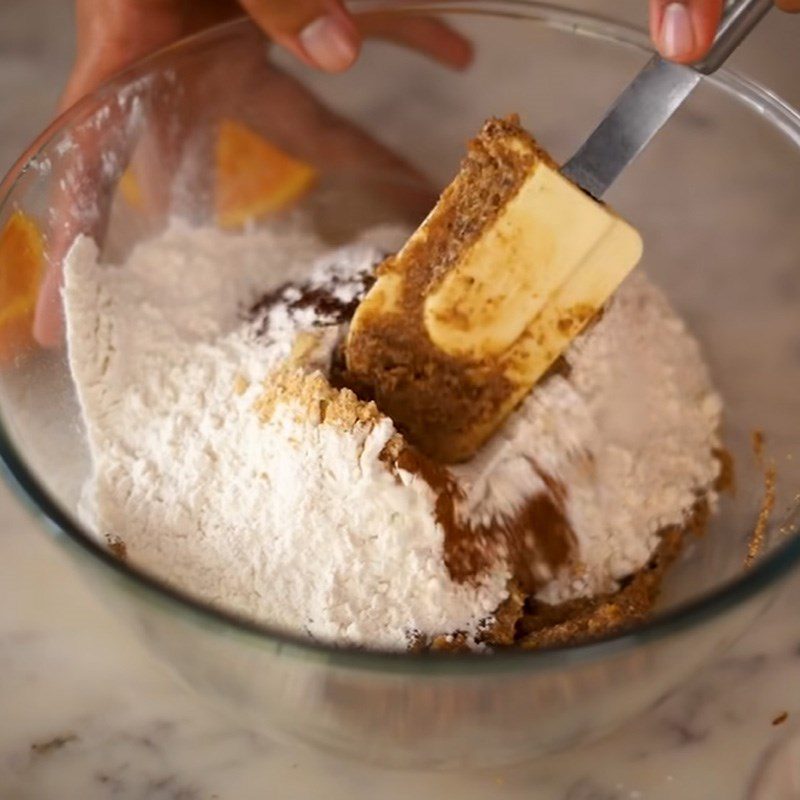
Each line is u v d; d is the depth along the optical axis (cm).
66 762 49
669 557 52
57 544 43
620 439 52
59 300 52
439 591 47
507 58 59
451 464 52
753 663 52
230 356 53
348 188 61
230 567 48
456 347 50
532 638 49
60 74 68
